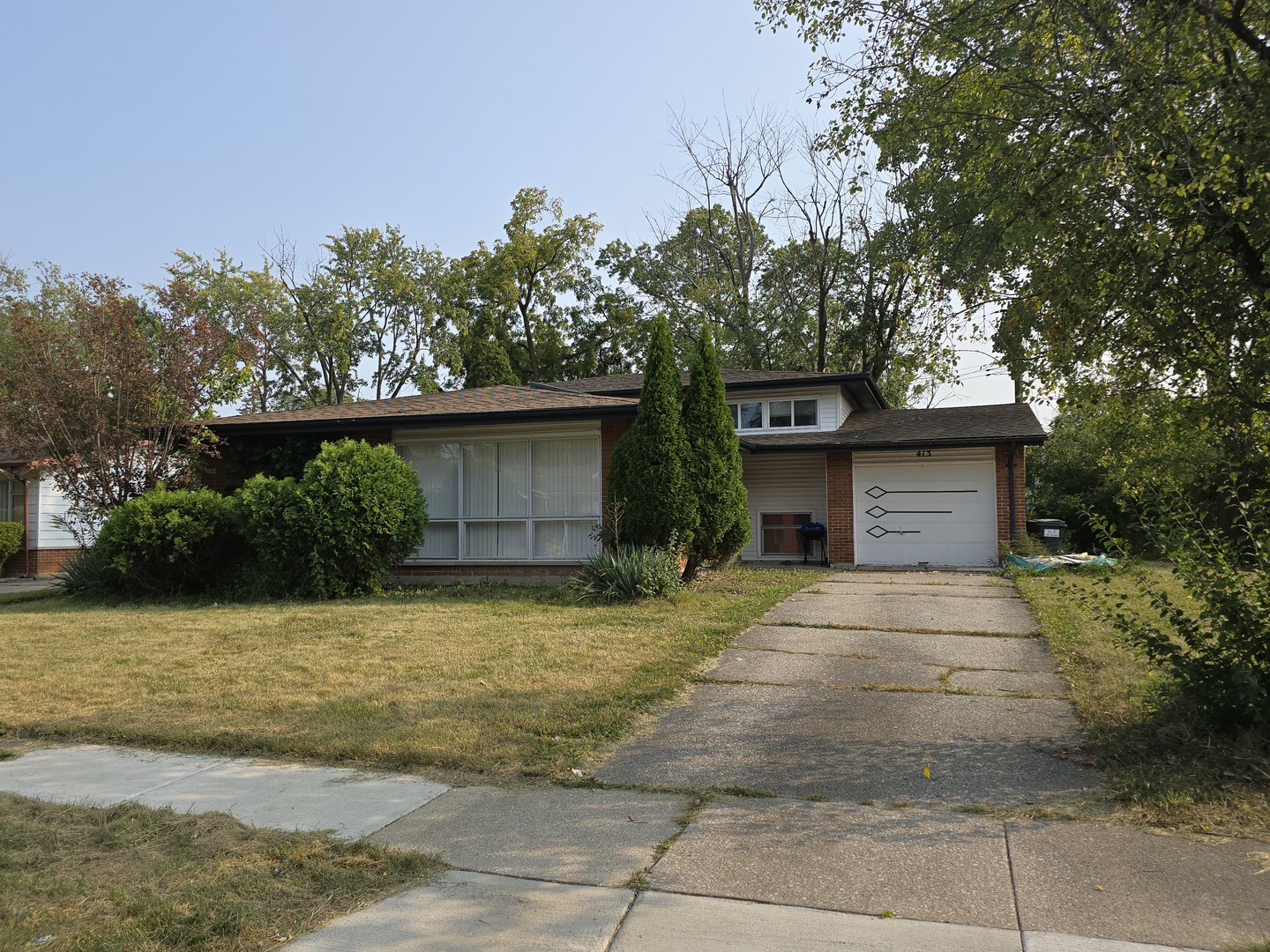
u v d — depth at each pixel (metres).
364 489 13.04
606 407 13.77
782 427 20.84
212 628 10.56
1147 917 3.58
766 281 35.47
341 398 43.56
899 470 18.66
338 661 8.53
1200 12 6.98
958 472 18.34
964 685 7.36
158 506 13.75
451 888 3.98
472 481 15.24
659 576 11.87
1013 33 8.36
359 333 43.31
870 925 3.56
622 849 4.38
